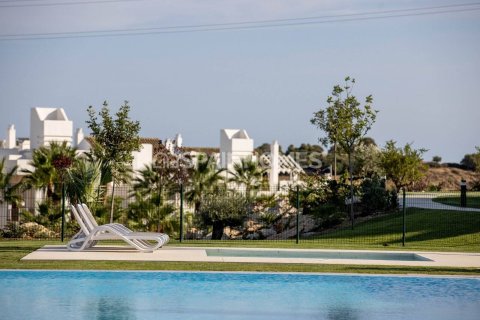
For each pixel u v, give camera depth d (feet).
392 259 73.26
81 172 101.81
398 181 173.27
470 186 230.89
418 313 44.75
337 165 224.12
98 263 60.03
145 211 105.91
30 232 94.53
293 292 50.96
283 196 124.47
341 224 114.42
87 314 42.75
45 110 138.82
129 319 41.75
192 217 111.24
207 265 60.54
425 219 105.09
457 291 51.78
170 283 53.01
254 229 113.80
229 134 162.09
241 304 46.65
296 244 83.71
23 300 46.42
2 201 112.16
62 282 52.60
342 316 43.70
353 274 56.90
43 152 118.73
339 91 110.32
